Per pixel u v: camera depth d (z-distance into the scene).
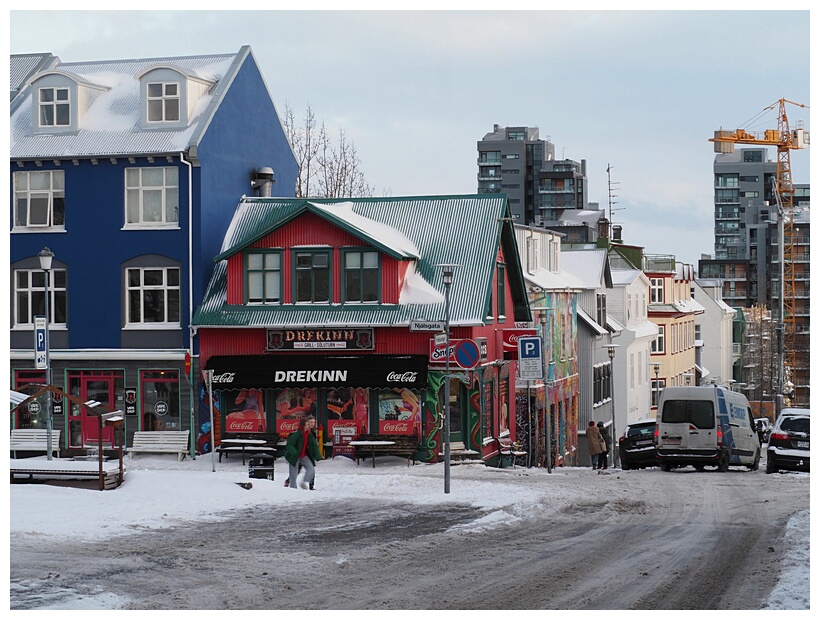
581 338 56.72
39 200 39.09
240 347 37.19
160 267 37.97
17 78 43.25
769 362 122.31
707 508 22.52
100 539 17.33
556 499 23.44
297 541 17.59
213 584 14.00
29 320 38.97
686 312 83.75
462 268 36.81
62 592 13.34
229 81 39.81
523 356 30.25
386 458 35.91
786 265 158.12
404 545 17.14
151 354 37.59
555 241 53.31
